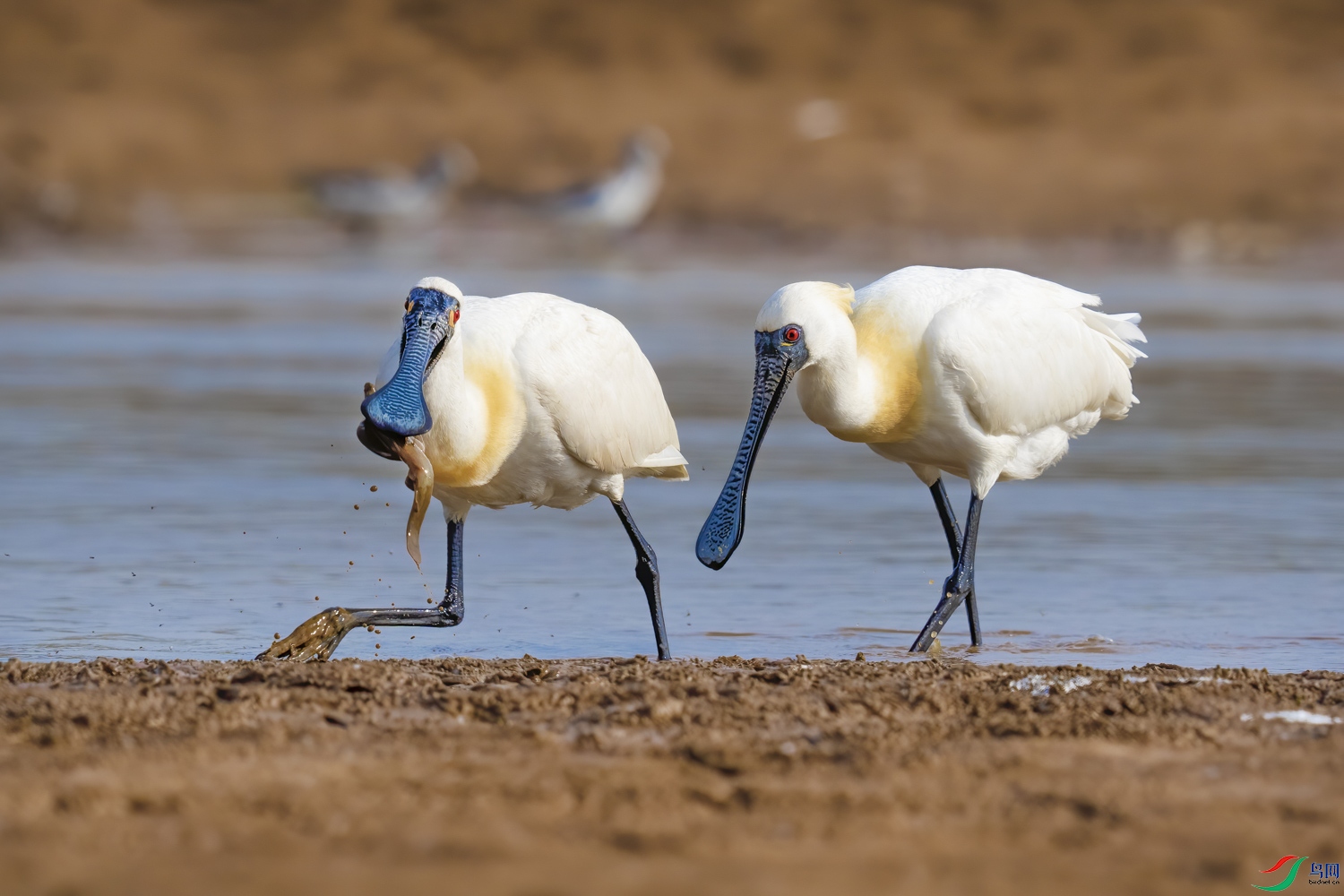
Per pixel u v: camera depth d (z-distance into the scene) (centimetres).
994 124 6794
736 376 2662
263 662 1089
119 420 2255
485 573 1488
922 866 697
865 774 830
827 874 687
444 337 1159
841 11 7712
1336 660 1188
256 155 6950
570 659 1120
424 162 6194
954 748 878
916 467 1347
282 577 1445
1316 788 812
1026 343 1284
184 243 5584
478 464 1190
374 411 1119
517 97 7362
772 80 7375
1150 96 6806
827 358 1248
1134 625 1302
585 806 774
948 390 1267
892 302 1280
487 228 6106
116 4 7788
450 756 859
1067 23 7406
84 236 5712
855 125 6744
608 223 5619
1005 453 1301
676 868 690
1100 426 2267
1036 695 988
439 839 723
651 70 7531
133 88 7319
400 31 7819
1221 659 1196
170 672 1035
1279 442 2148
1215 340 3145
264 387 2558
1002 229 5419
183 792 784
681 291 4059
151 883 666
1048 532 1645
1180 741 893
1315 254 5081
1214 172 5819
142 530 1612
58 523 1631
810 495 1828
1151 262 4872
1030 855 715
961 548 1352
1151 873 695
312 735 893
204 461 1973
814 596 1404
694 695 979
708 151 6531
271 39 7775
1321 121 6262
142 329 3291
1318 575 1461
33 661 1135
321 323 3422
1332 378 2700
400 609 1198
